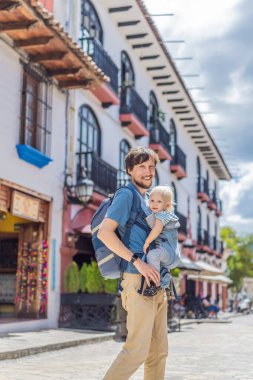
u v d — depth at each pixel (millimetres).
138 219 4020
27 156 12992
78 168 16172
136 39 21609
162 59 23047
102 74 14797
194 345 12211
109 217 3912
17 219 14414
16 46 12719
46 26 11875
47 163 13898
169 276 4059
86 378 6812
